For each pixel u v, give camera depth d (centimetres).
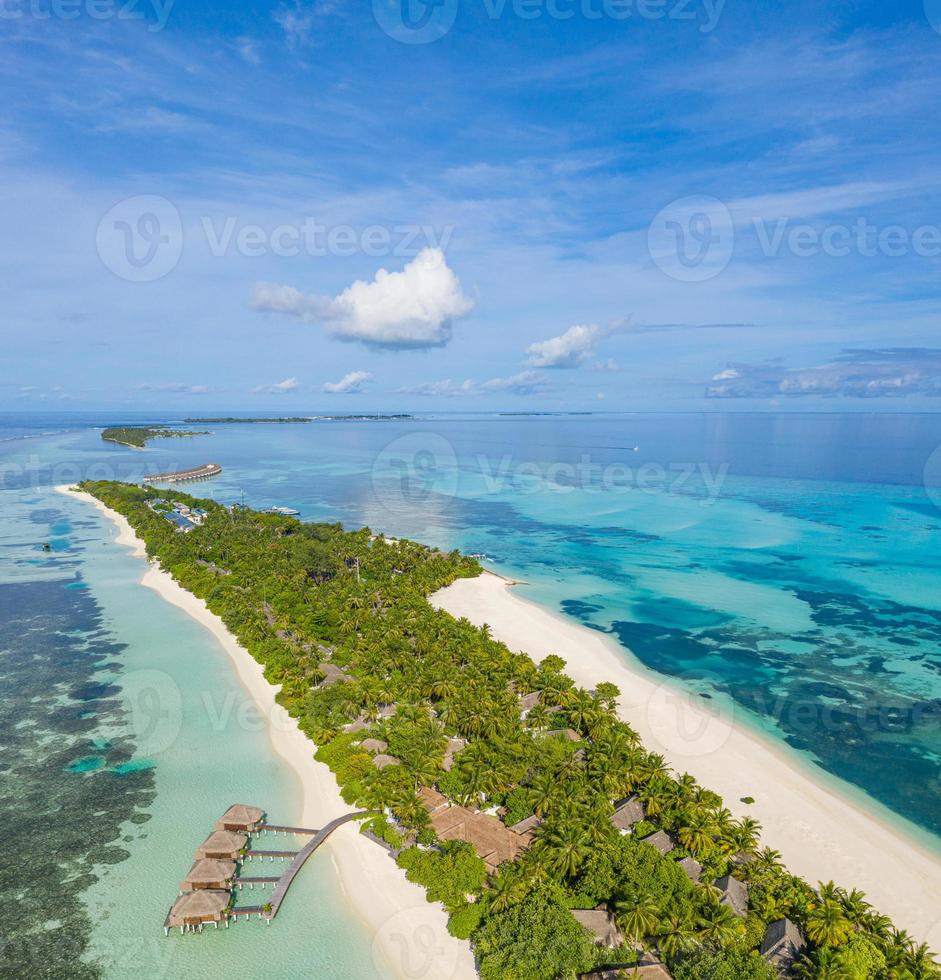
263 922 4622
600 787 5644
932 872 5234
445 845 5053
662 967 3988
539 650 9631
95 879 5041
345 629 9481
